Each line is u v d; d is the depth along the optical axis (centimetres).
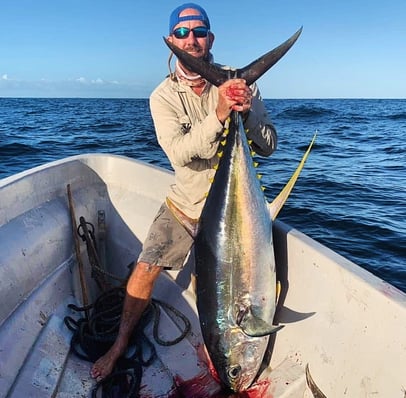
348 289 219
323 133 2559
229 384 255
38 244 326
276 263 278
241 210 242
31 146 1791
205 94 293
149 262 298
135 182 418
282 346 263
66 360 285
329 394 220
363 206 851
